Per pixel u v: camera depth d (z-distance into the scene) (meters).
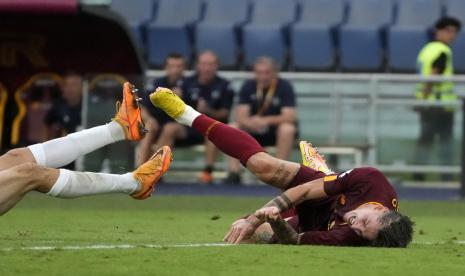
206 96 48.56
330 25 61.75
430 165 49.53
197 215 35.19
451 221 34.75
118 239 24.45
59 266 18.62
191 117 24.00
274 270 18.69
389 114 49.47
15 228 27.41
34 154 23.23
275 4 63.62
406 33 61.53
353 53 61.31
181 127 48.41
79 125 45.81
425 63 53.16
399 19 63.44
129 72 46.31
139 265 18.92
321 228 22.64
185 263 19.27
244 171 50.09
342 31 61.59
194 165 49.34
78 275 17.78
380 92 49.41
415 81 49.44
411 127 49.53
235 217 34.25
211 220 32.59
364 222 21.59
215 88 48.69
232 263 19.36
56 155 23.44
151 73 48.22
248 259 19.81
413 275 18.55
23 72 46.09
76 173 22.02
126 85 24.17
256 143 23.75
